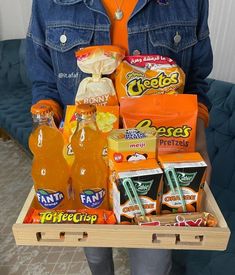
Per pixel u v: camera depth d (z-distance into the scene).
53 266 1.57
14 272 1.54
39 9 0.89
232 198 1.44
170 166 0.65
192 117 0.73
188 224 0.63
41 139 0.67
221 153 1.53
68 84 0.91
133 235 0.62
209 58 0.97
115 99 0.80
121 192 0.62
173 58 0.89
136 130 0.68
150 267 0.82
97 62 0.78
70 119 0.76
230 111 1.51
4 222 1.88
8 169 2.41
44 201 0.69
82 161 0.68
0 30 3.20
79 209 0.70
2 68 2.96
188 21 0.86
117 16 0.82
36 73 0.96
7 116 2.33
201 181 0.66
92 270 1.01
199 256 1.19
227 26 1.70
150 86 0.78
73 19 0.85
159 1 0.83
